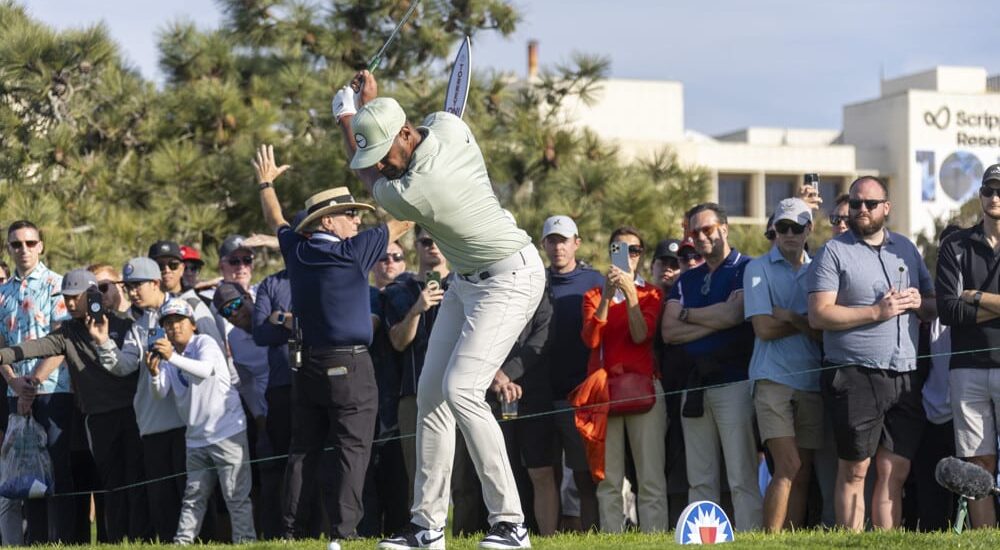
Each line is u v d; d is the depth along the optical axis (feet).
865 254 89.35
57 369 105.09
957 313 88.28
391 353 100.94
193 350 101.14
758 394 92.53
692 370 94.79
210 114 225.35
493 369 71.26
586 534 88.89
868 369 88.63
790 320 91.86
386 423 100.01
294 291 89.10
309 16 236.43
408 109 213.46
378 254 89.04
